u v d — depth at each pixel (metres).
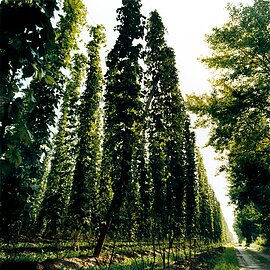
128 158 10.07
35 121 8.91
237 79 17.48
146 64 14.94
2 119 2.52
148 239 25.91
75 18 9.62
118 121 9.79
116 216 11.24
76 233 16.92
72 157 15.33
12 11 2.75
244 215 53.50
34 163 8.11
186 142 26.17
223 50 17.56
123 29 12.32
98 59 16.09
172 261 19.64
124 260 15.88
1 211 7.52
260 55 16.61
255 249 65.19
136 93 10.20
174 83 15.38
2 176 2.51
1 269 8.50
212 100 17.64
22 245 14.64
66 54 9.80
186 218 25.61
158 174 14.04
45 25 2.83
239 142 17.22
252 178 21.53
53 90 9.57
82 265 11.70
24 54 2.67
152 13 16.05
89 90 15.41
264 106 16.28
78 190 14.67
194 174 26.41
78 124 15.16
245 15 16.02
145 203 16.69
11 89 2.62
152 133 13.51
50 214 13.75
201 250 37.53
